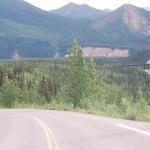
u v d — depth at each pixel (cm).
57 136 2323
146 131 2245
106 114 3869
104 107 4750
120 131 2323
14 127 3056
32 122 3422
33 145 2016
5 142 2195
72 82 7006
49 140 2158
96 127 2633
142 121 2983
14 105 9069
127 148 1758
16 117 4188
